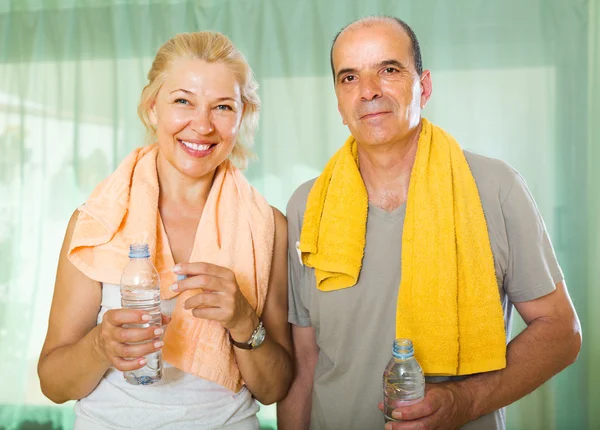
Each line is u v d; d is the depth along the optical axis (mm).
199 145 1220
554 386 2500
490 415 1242
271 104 2666
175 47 1217
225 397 1237
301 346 1419
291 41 2652
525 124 2531
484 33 2543
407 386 1102
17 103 2826
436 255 1225
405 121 1235
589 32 2482
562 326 1230
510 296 1278
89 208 1220
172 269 1221
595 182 2492
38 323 2771
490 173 1275
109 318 1045
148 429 1162
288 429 1407
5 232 2818
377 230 1283
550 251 1260
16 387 2768
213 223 1282
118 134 2764
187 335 1207
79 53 2787
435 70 2572
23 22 2824
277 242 1387
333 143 2631
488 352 1206
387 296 1259
